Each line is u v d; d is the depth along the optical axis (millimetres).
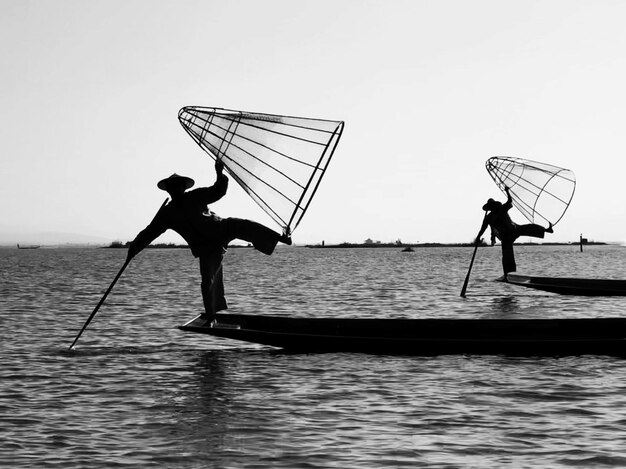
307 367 16250
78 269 82000
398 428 11438
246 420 11938
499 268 77188
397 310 29703
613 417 11898
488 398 13273
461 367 16031
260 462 9883
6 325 24391
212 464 9805
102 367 16422
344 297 36781
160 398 13469
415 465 9750
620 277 58938
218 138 16234
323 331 19031
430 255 169625
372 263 102188
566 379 14703
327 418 12055
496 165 31453
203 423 11766
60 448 10484
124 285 47594
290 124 15844
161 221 16922
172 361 17156
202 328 17172
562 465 9703
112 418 12094
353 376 15234
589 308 28781
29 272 72688
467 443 10648
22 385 14562
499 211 31422
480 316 27000
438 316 27266
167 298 35938
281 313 28969
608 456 10016
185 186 16969
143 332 22328
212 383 14695
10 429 11453
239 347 19141
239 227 16703
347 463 9836
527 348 17281
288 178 15914
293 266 89750
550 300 32531
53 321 25594
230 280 55062
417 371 15672
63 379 15125
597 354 17281
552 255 155375
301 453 10250
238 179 16266
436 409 12555
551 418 11906
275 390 14055
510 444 10586
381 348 17625
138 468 9664
